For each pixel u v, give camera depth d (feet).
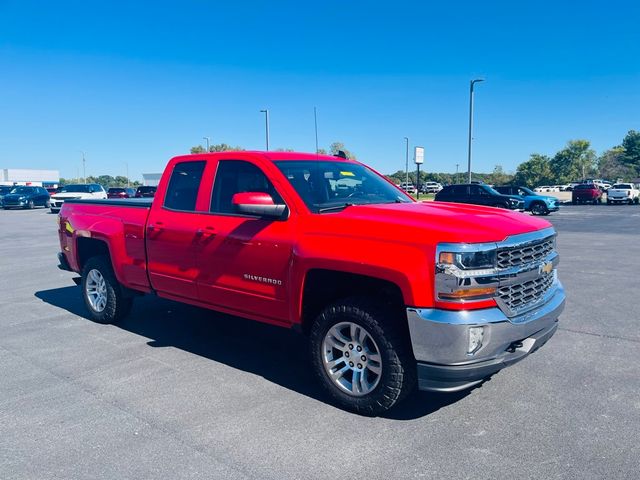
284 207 14.57
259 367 16.46
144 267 18.79
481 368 11.68
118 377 15.60
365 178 17.60
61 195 107.55
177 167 18.34
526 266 12.59
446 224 12.36
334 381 13.47
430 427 12.35
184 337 19.65
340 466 10.69
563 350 17.67
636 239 52.26
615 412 13.03
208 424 12.55
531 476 10.27
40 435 12.07
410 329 11.79
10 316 22.85
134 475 10.44
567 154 320.91
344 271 12.82
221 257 15.92
